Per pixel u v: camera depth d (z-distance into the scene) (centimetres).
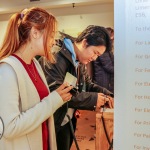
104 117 123
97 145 124
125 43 41
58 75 157
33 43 101
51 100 96
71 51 169
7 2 241
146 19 39
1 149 92
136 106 41
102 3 214
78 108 171
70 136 180
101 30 188
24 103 93
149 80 40
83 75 178
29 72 100
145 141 41
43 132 106
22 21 99
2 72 89
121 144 43
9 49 98
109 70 184
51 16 107
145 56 40
